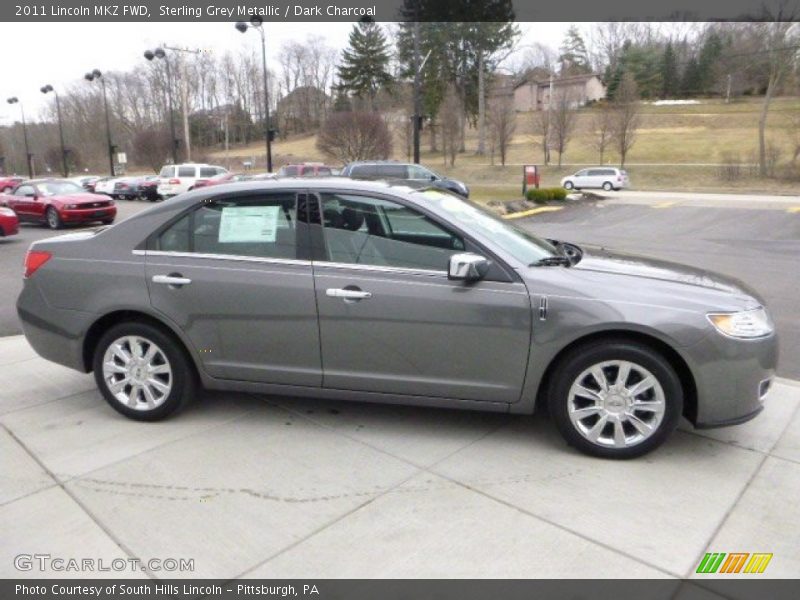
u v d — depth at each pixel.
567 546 2.84
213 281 3.94
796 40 40.28
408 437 3.95
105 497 3.30
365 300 3.72
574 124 55.25
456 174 52.69
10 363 5.49
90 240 4.23
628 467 3.54
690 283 3.68
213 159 75.31
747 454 3.68
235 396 4.64
